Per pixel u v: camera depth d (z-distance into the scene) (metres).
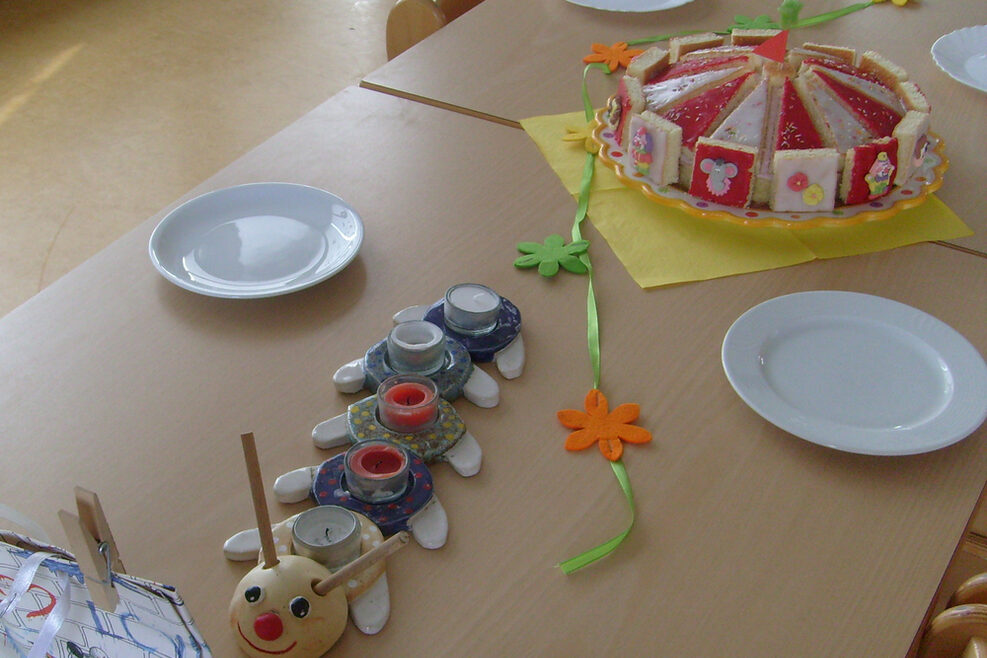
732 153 1.00
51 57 2.86
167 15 3.16
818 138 1.03
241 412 0.79
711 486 0.74
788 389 0.83
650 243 1.02
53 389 0.81
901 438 0.77
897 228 1.06
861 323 0.90
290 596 0.58
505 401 0.82
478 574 0.67
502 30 1.49
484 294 0.88
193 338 0.87
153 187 2.30
